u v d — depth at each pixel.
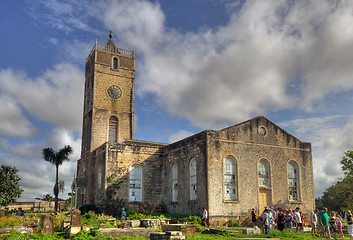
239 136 31.42
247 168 31.05
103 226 22.56
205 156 29.61
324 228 21.66
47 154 46.09
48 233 21.86
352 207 34.75
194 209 30.42
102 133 45.91
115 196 34.94
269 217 23.44
